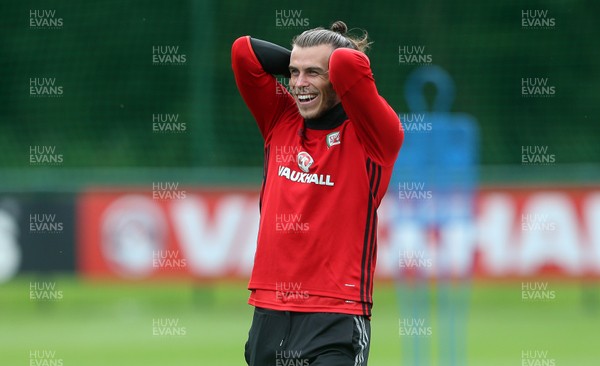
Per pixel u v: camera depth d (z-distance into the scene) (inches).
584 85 2393.0
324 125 667.4
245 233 1769.2
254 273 676.1
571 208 1734.7
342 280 650.8
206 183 1772.9
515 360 1318.9
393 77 2311.8
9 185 1851.6
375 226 664.4
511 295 2073.1
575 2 2402.8
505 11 2358.5
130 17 2386.8
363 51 697.6
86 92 2406.5
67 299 2028.8
